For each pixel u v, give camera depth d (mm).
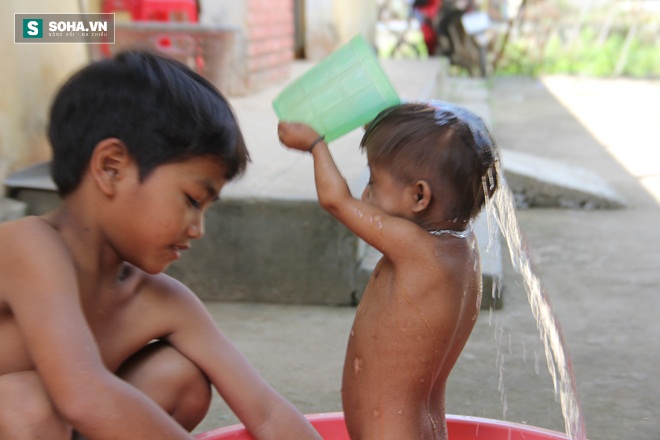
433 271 1278
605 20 11430
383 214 1295
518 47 11125
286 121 1368
